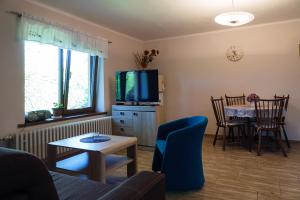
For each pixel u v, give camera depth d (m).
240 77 4.88
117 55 4.93
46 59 3.50
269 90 4.64
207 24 4.46
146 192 1.13
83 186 1.52
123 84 4.57
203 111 5.26
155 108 4.16
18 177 0.79
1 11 2.80
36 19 3.13
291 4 3.49
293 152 3.77
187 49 5.38
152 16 3.91
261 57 4.68
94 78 4.43
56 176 1.68
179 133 2.31
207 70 5.19
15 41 2.95
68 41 3.62
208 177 2.79
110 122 4.48
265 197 2.28
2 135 2.83
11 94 2.93
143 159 3.57
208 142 4.57
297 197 2.26
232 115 4.02
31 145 3.02
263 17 4.16
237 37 4.86
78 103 4.17
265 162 3.30
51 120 3.41
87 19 4.03
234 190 2.44
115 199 1.00
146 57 5.62
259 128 3.70
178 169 2.37
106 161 2.61
